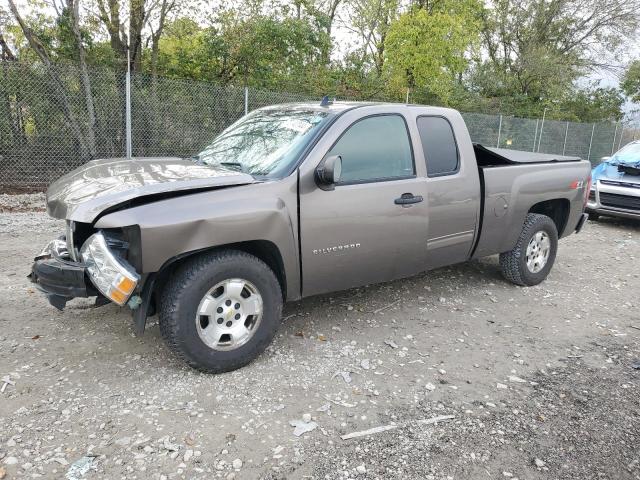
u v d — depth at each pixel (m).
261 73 15.41
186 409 3.15
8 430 2.87
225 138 4.67
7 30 12.45
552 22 29.69
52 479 2.54
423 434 3.05
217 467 2.68
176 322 3.30
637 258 7.45
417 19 18.50
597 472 2.81
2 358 3.64
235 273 3.45
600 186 9.66
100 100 10.79
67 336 4.02
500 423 3.20
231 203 3.40
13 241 6.57
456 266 6.43
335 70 17.70
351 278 4.15
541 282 5.98
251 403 3.25
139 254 3.12
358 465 2.76
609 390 3.65
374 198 4.06
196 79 14.88
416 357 4.00
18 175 10.37
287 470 2.69
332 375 3.65
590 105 32.44
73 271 3.21
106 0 12.76
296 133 4.05
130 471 2.62
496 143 17.81
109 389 3.33
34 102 10.29
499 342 4.36
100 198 3.22
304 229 3.74
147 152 11.13
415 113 4.52
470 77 28.56
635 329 4.78
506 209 5.18
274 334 3.74
